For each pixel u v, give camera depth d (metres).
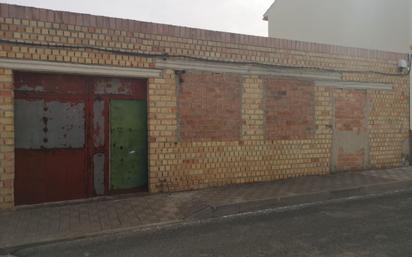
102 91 7.31
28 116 6.75
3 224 5.76
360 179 8.95
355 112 9.98
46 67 6.62
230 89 8.30
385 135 10.48
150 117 7.52
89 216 6.21
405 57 10.80
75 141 7.12
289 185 8.30
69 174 7.09
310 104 9.30
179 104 7.77
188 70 7.84
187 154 7.87
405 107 10.82
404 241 5.08
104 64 7.07
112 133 7.41
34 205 6.73
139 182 7.68
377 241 5.09
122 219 6.10
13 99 6.49
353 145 9.98
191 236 5.44
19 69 6.47
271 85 8.77
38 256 4.77
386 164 10.52
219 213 6.58
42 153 6.88
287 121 8.99
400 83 10.71
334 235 5.38
